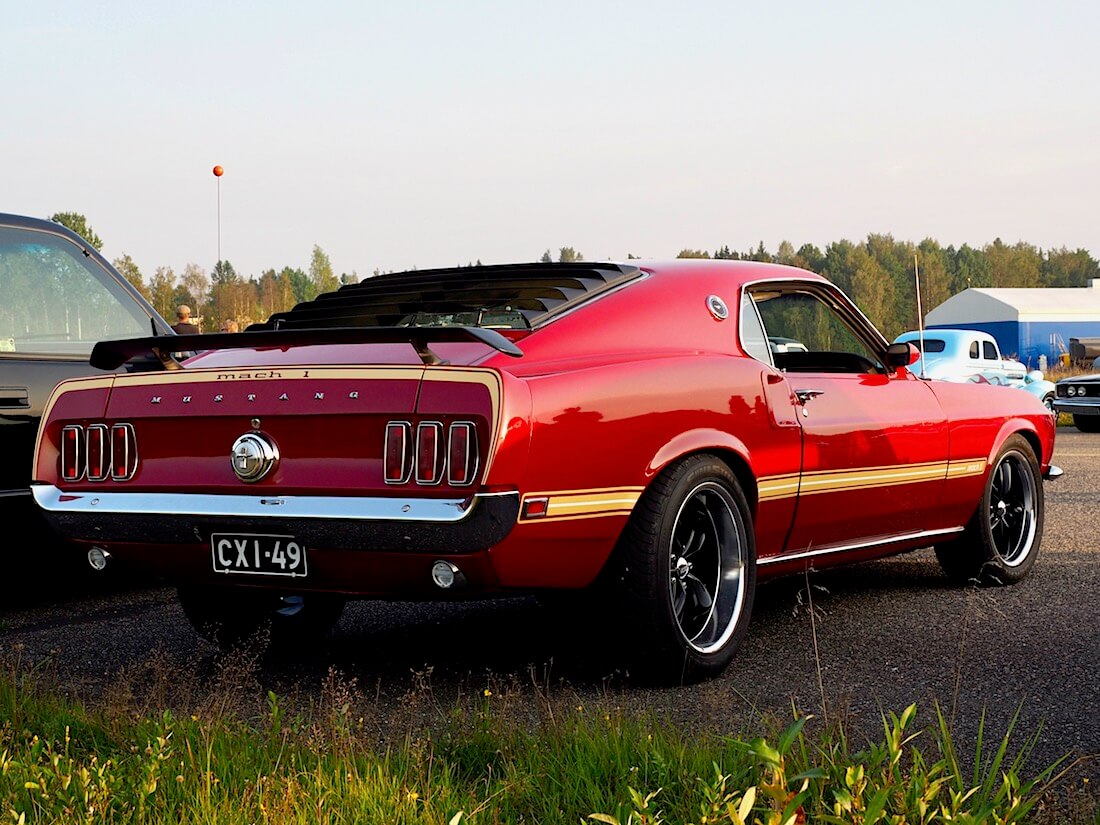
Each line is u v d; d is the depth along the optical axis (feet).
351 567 11.38
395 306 13.44
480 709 11.52
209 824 7.85
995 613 16.31
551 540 11.27
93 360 13.19
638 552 12.13
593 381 11.70
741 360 13.91
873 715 11.53
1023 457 18.75
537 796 8.41
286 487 11.44
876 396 15.90
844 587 18.42
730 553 13.30
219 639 14.49
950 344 63.77
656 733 9.42
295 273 358.64
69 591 19.33
